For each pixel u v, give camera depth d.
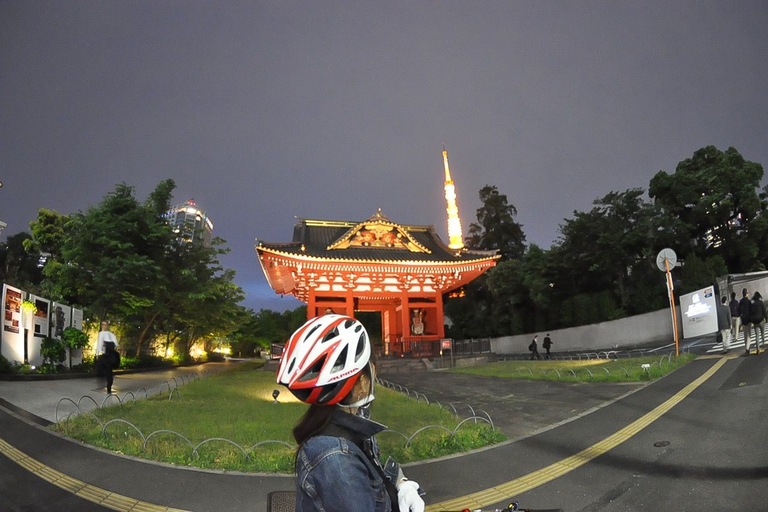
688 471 6.62
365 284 39.59
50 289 26.56
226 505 6.17
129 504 6.18
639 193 36.84
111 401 14.59
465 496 6.48
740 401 10.05
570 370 20.00
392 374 29.12
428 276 39.44
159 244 28.14
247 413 12.99
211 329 39.94
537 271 46.22
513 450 8.66
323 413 2.02
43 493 6.45
